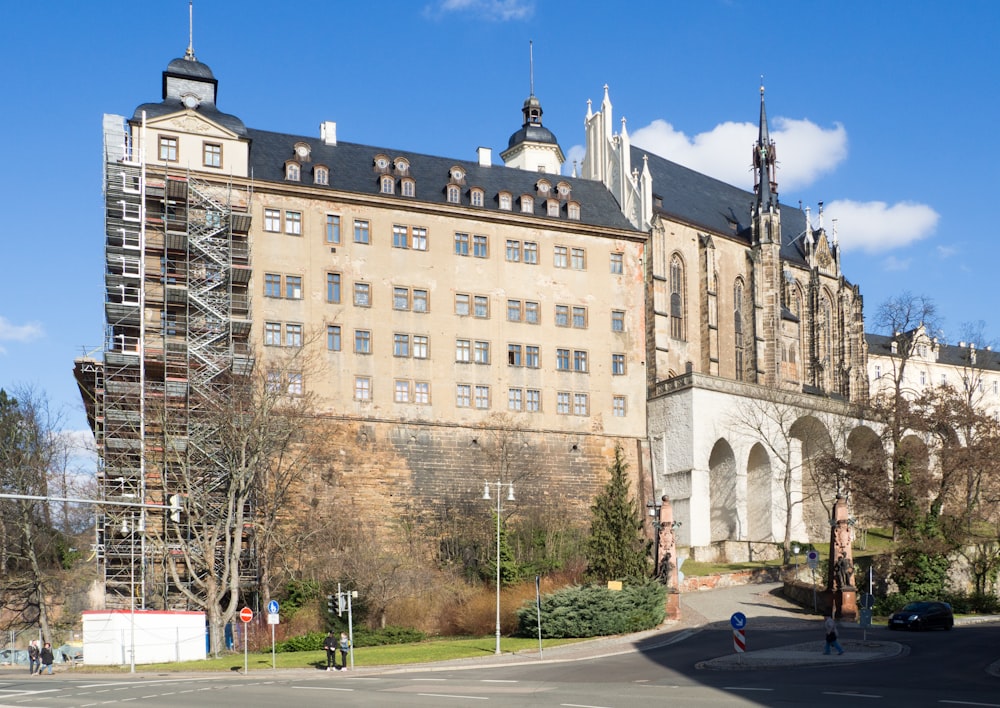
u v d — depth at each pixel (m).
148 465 81.50
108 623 67.69
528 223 101.62
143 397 81.12
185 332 88.44
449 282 97.50
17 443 95.44
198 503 78.25
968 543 92.12
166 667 62.38
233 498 74.81
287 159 96.19
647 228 111.12
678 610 71.75
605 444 101.00
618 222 109.94
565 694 39.75
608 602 67.19
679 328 117.06
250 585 81.12
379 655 62.03
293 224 92.81
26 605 85.88
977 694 37.59
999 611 86.31
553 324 101.06
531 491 94.88
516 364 98.88
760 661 49.12
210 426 81.19
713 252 119.50
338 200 94.44
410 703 37.47
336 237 94.06
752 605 79.38
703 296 118.56
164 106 91.75
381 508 90.94
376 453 91.75
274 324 90.75
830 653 52.78
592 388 101.50
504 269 100.00
